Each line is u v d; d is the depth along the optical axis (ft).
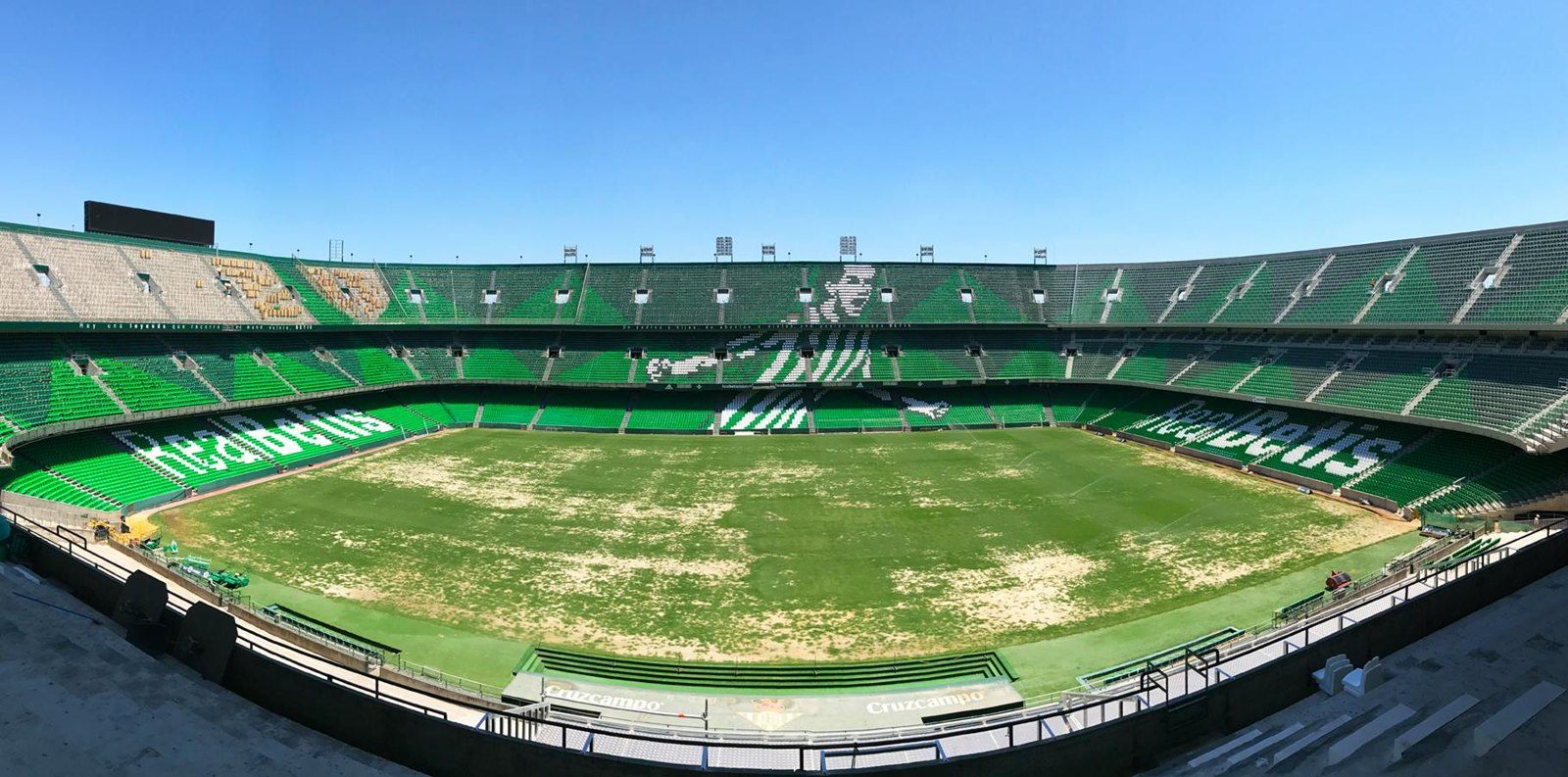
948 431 244.22
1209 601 108.06
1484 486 143.54
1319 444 183.73
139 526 129.80
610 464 196.75
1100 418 247.29
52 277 179.01
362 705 42.34
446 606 108.06
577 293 284.61
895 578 119.75
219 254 228.02
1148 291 270.87
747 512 153.69
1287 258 238.27
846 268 292.61
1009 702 82.17
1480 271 183.21
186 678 48.21
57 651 50.65
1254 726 45.24
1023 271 297.74
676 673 91.04
